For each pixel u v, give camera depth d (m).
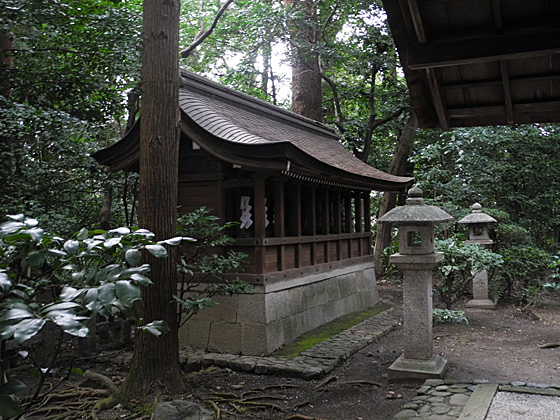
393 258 5.29
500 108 3.99
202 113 6.38
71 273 2.27
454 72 3.73
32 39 7.25
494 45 3.14
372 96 14.45
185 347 6.62
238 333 6.41
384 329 7.61
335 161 8.44
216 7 16.11
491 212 10.45
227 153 6.02
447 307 8.61
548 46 3.04
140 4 10.18
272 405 4.57
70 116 7.54
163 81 4.79
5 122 6.75
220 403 4.68
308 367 5.48
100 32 7.24
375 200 16.36
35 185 7.35
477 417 3.83
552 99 3.88
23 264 1.93
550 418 3.79
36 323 1.69
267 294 6.43
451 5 3.07
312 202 7.95
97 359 6.03
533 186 11.45
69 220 7.20
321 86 15.52
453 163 12.81
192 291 6.27
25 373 5.59
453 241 8.34
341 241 9.09
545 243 11.99
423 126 4.30
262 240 6.38
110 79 7.74
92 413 4.35
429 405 4.31
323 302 8.12
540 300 9.83
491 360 5.94
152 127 4.76
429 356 5.23
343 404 4.65
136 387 4.67
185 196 6.88
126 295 1.87
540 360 5.92
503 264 9.55
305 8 12.92
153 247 2.04
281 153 5.64
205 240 6.38
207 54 14.61
